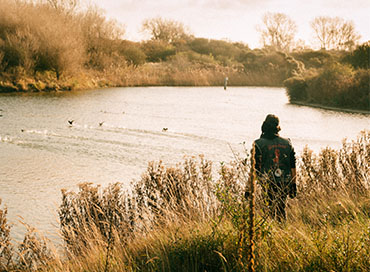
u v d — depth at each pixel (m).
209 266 3.31
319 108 24.92
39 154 11.08
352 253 2.99
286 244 3.20
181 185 5.49
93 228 4.52
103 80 38.78
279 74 53.50
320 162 6.46
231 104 26.03
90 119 17.55
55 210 6.87
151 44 64.19
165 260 3.50
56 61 33.09
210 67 52.34
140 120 17.64
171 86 43.22
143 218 5.03
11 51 31.53
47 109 20.31
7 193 7.77
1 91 28.58
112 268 3.48
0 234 4.51
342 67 29.14
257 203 4.12
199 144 12.75
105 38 43.00
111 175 9.20
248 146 12.54
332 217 4.64
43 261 4.32
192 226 4.28
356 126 17.09
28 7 36.00
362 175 6.27
